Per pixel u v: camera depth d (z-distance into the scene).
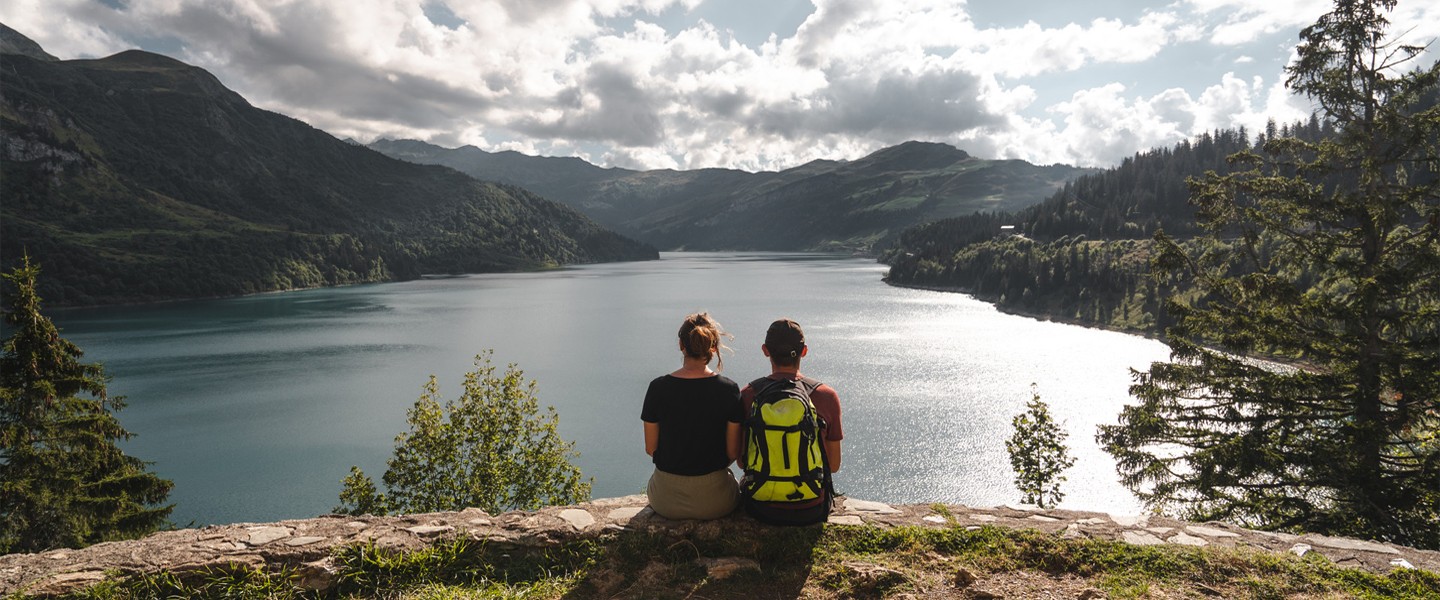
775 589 5.25
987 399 83.81
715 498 5.86
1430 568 5.49
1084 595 5.07
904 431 71.25
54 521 20.78
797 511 5.79
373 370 107.44
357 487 22.58
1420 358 15.84
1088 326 148.62
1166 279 20.23
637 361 117.56
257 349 126.62
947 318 163.62
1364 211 16.95
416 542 5.80
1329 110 18.19
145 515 22.62
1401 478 15.73
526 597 5.28
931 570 5.45
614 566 5.59
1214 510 17.83
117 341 135.38
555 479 23.64
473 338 142.12
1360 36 17.36
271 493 57.19
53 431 21.41
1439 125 15.77
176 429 74.56
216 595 5.28
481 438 23.41
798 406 5.55
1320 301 17.19
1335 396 17.09
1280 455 16.59
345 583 5.50
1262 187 18.20
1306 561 5.48
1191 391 19.02
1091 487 55.94
